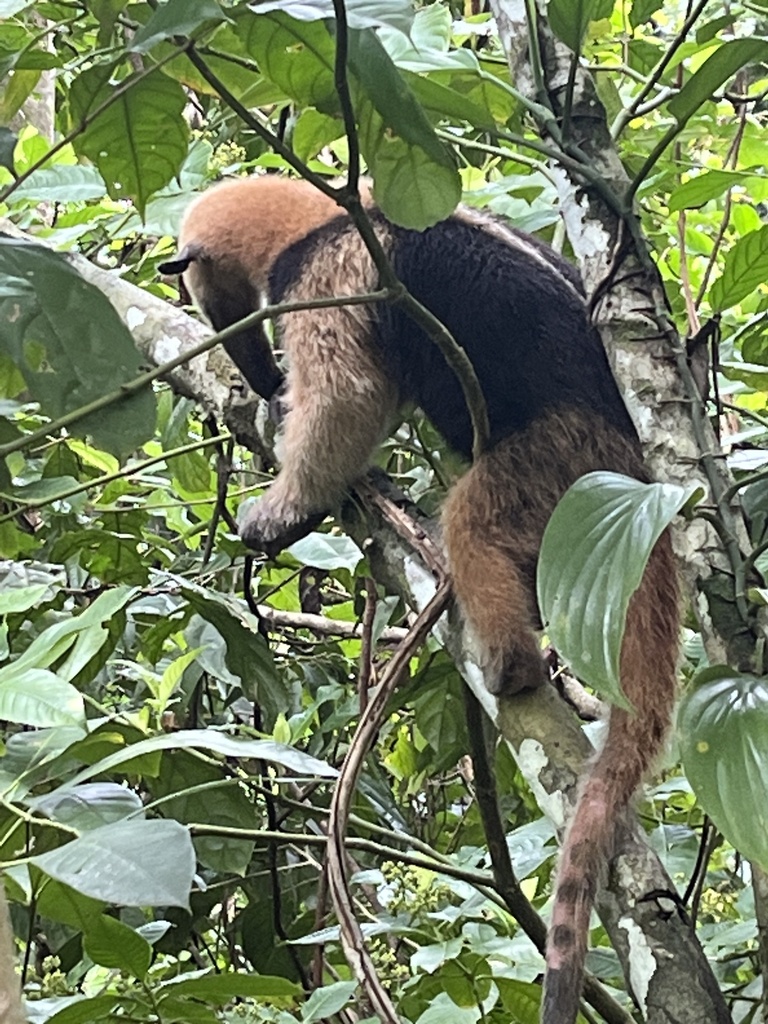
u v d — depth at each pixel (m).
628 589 1.48
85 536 3.50
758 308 3.68
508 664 2.51
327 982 3.25
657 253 3.65
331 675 3.93
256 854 3.50
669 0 4.77
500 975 2.30
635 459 3.02
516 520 2.98
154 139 2.30
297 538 3.38
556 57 2.51
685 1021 1.90
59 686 2.04
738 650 1.99
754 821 1.45
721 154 4.22
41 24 3.36
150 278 4.64
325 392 3.36
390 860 2.96
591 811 2.18
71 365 1.76
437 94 2.35
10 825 2.21
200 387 3.49
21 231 3.75
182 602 3.63
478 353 3.17
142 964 2.06
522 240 3.32
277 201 3.79
